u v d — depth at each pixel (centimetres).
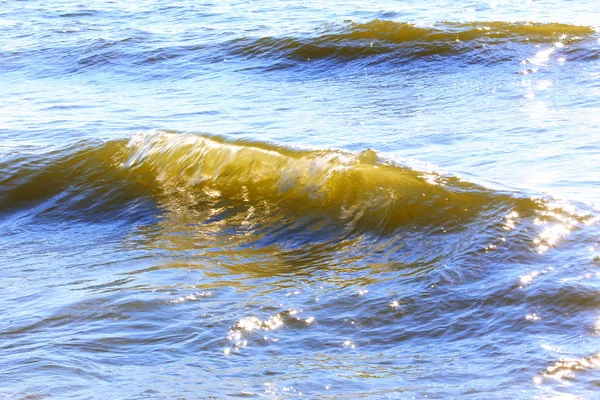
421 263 2220
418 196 2539
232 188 2989
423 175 2644
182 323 1941
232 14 8319
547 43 6072
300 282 2188
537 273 2005
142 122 4578
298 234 2597
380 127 4266
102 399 1576
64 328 1970
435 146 3788
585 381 1544
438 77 5638
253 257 2448
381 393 1562
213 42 6912
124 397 1580
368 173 2717
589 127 3900
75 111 4956
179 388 1614
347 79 5784
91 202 3123
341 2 8656
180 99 5312
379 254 2350
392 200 2559
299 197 2805
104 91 5734
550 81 5216
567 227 2236
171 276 2302
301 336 1852
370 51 6284
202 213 2883
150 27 7906
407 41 6316
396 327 1867
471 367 1645
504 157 3459
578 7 7644
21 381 1669
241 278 2256
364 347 1789
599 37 6106
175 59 6600
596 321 1761
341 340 1825
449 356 1708
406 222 2462
